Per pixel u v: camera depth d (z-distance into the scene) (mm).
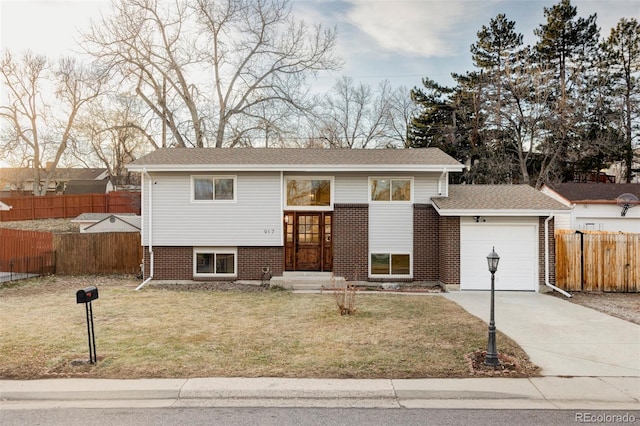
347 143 41625
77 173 59375
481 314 10422
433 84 35188
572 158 30516
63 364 6715
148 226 15336
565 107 29719
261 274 15211
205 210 15258
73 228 30672
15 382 6051
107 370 6461
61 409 5387
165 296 12867
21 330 8719
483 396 5711
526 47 33531
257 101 31359
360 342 7895
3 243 17641
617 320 9906
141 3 28547
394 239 15234
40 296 12945
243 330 8766
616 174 42812
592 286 14227
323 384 5930
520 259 14062
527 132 31672
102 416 5184
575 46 33250
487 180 32125
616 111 30953
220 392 5730
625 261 14203
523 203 14297
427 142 35344
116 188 52406
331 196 15398
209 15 29906
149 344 7742
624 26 34281
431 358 7016
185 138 31188
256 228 15234
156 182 15297
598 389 5902
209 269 15500
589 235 14305
